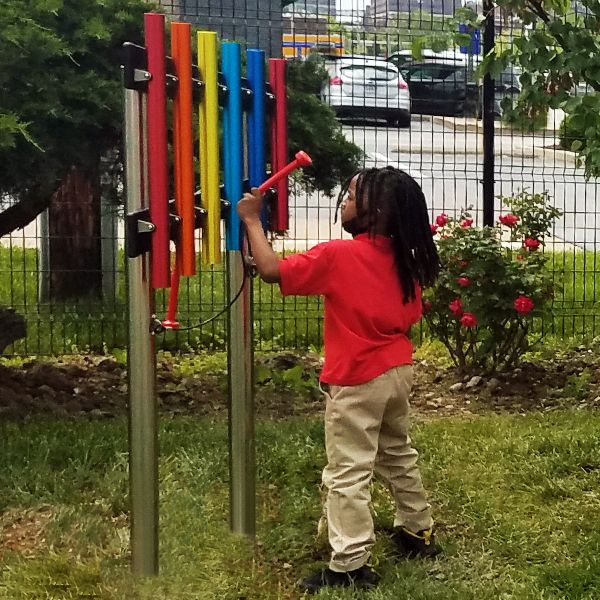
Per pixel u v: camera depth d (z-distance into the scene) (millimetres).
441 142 11023
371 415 4227
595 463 5219
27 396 5992
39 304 7078
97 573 4297
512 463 5219
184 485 4969
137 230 4031
